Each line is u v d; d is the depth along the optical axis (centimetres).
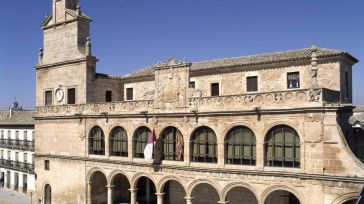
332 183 2669
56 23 4653
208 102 3281
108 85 4628
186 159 3419
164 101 3581
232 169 3123
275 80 3619
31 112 6769
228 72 3916
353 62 3625
